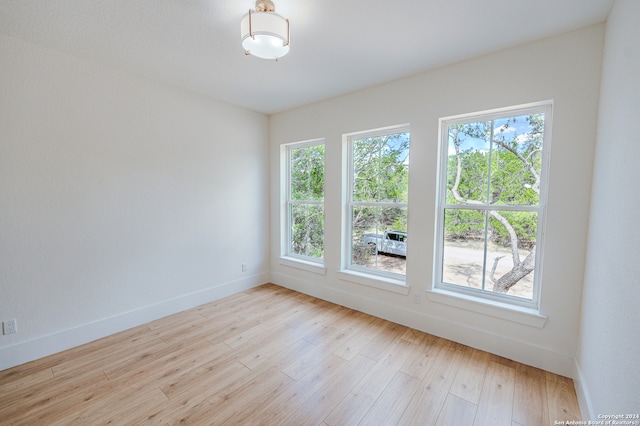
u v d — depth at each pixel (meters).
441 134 2.55
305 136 3.55
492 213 2.34
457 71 2.36
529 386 1.87
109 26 1.88
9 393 1.79
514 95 2.11
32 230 2.13
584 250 1.89
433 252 2.57
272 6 1.60
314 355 2.24
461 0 1.59
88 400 1.73
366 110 2.96
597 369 1.42
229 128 3.47
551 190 1.99
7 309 2.04
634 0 1.20
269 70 2.54
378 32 1.93
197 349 2.32
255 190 3.83
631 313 1.04
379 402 1.73
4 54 1.97
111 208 2.54
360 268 3.23
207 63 2.41
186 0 1.62
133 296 2.71
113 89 2.51
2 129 1.98
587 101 1.84
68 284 2.32
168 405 1.70
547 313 2.03
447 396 1.78
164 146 2.88
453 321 2.46
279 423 1.57
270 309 3.15
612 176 1.38
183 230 3.07
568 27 1.84
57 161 2.23
